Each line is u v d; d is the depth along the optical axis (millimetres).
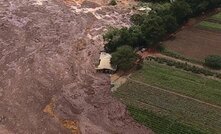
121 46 72625
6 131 57031
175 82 68812
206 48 77875
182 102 64375
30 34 79250
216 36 81812
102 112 61219
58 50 74938
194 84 68500
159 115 61375
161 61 73688
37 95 63938
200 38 81000
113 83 67938
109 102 63469
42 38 78188
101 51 75312
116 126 58688
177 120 60531
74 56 73812
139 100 64438
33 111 60656
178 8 82125
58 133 56719
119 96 65000
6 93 64312
